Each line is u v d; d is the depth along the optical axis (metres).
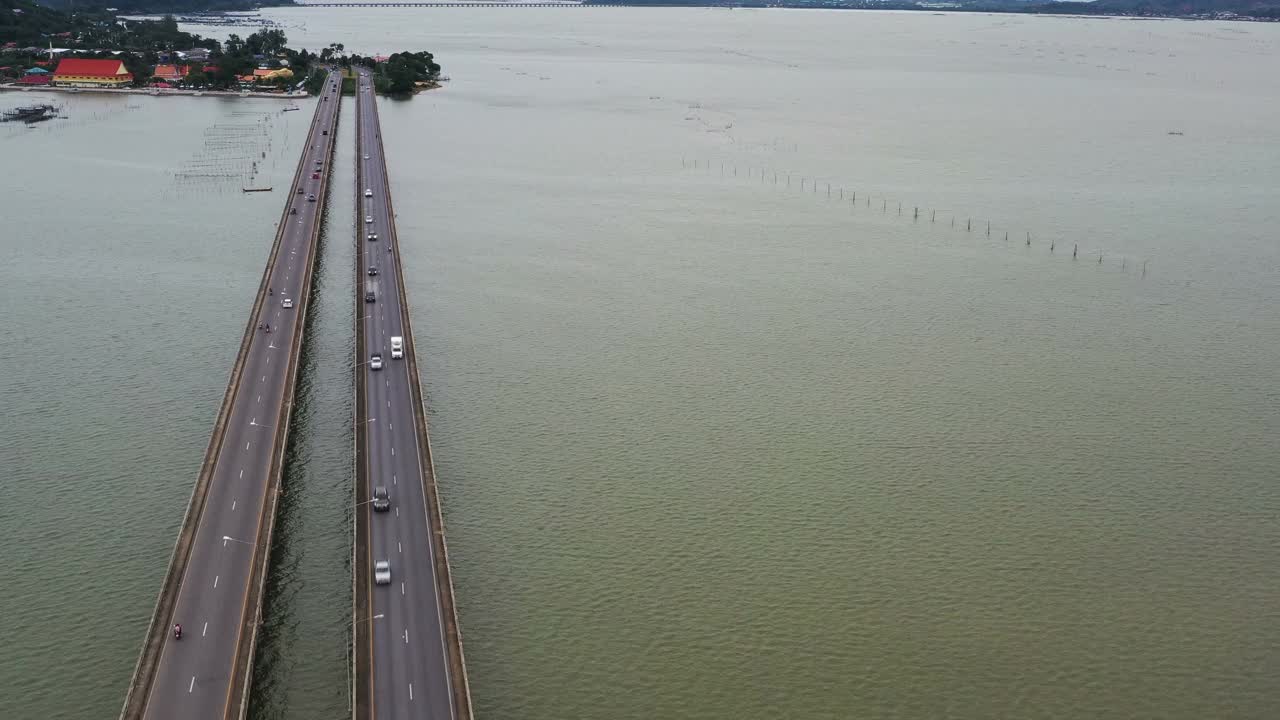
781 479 137.25
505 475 137.50
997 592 114.50
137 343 178.50
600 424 152.38
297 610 109.94
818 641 106.38
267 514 119.50
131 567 115.44
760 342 184.75
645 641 106.06
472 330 188.62
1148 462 142.75
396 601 105.19
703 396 162.38
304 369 169.88
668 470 139.50
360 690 92.44
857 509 130.50
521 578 115.94
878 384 167.25
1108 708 97.88
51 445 142.00
